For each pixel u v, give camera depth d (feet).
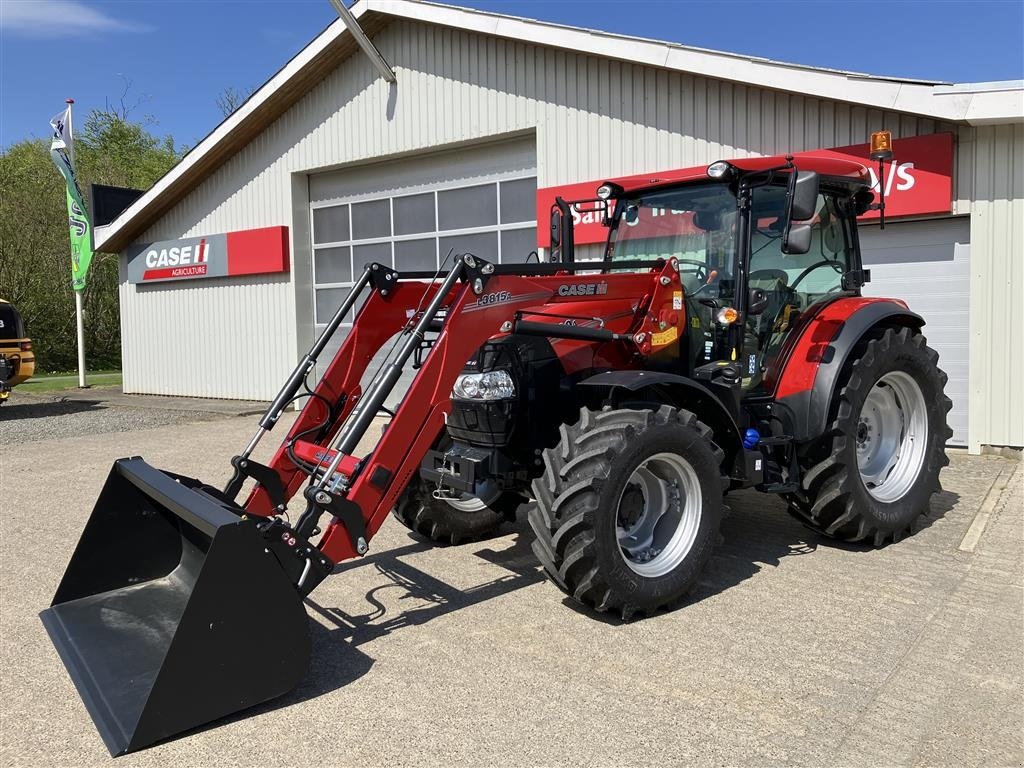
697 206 15.17
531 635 12.11
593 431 12.10
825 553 15.66
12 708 10.29
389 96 37.35
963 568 14.58
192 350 48.70
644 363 14.82
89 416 41.55
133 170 118.93
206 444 31.35
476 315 12.38
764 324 15.29
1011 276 23.70
